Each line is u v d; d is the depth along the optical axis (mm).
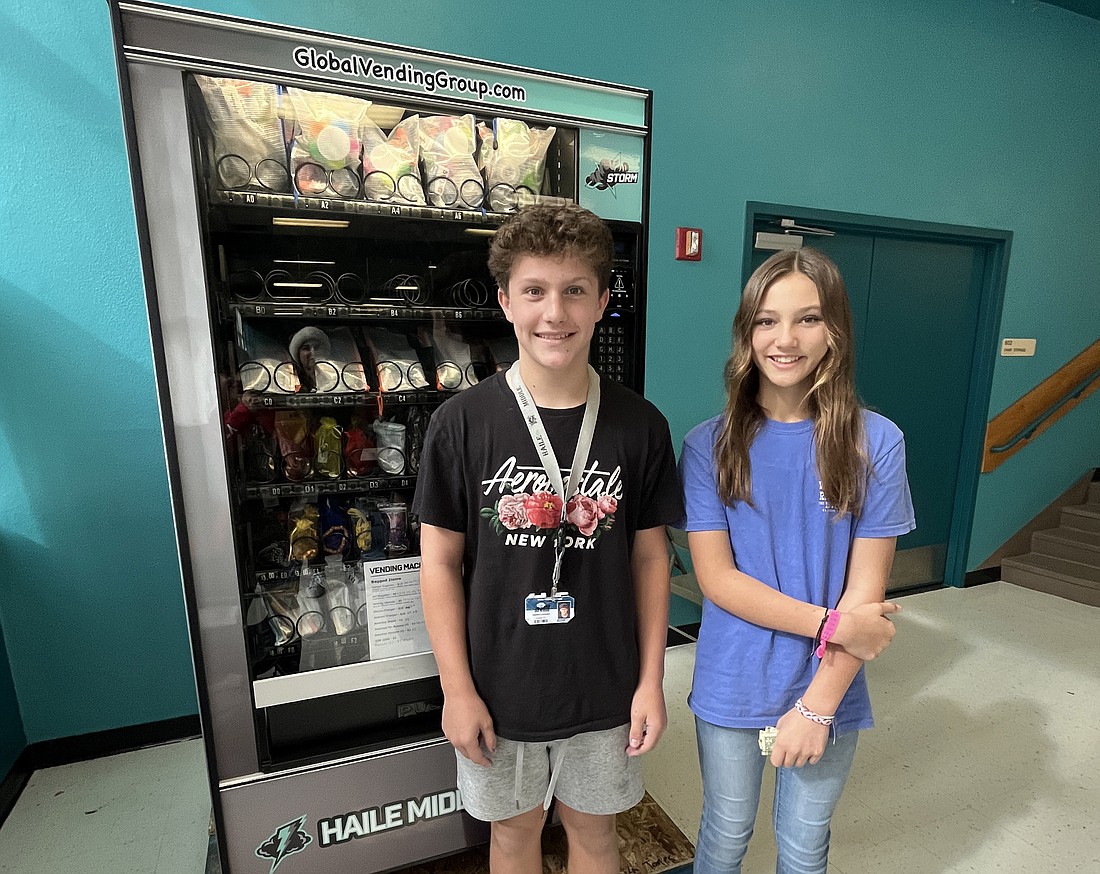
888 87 2641
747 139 2412
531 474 972
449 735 995
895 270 2938
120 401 1732
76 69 1569
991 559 3434
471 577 1015
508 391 992
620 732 1060
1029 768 1830
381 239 1265
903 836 1562
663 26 2188
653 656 1071
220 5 1671
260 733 1168
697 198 2375
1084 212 3275
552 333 904
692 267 2428
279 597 1239
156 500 1812
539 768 1072
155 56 920
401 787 1273
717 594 1048
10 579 1698
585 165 1219
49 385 1661
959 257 3080
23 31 1517
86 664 1811
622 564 1016
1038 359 3311
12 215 1570
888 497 987
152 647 1873
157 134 941
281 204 1054
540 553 971
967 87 2814
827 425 986
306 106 1067
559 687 991
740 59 2338
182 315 994
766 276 985
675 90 2250
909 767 1828
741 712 1039
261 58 981
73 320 1656
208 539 1068
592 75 2113
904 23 2611
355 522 1321
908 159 2754
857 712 1046
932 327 3090
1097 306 3436
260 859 1201
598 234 918
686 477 1098
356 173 1137
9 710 1696
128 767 1803
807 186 2566
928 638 2688
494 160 1214
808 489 1022
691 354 2502
